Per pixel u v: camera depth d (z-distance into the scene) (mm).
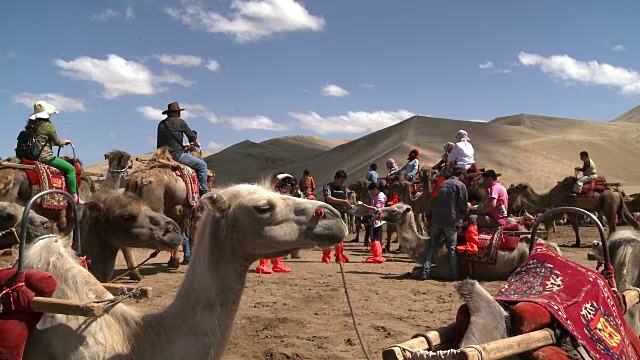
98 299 4496
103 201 8242
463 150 20000
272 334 8539
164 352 4414
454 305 10508
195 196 13367
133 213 8195
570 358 4117
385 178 25203
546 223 22922
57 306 4090
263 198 4523
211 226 4539
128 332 4496
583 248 20391
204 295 4469
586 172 22328
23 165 11477
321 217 4570
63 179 12062
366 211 14047
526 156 51750
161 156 13273
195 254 4574
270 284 12414
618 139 63500
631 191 45188
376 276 13773
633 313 6086
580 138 62438
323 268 15117
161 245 8312
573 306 4426
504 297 4676
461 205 13117
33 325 4246
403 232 13812
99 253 8219
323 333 8633
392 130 54469
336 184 17359
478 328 4145
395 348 3877
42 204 11562
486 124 60156
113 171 14547
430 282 12945
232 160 63312
